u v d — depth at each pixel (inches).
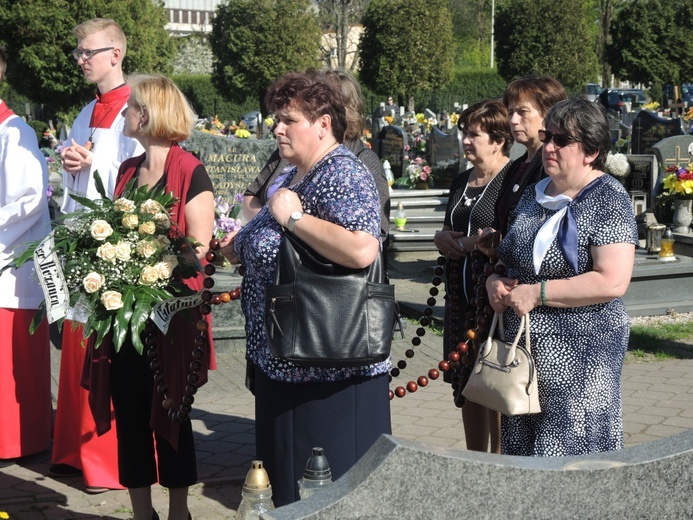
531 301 124.3
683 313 351.6
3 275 204.4
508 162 176.6
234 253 145.9
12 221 203.0
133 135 165.8
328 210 121.6
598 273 121.7
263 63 1364.4
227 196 382.3
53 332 347.9
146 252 148.7
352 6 1610.5
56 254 149.9
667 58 1469.0
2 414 207.9
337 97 129.0
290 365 124.6
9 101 1266.0
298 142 127.1
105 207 155.9
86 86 1097.4
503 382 125.4
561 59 1491.1
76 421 197.6
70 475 202.2
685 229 437.1
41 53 1072.2
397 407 244.8
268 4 1374.3
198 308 160.6
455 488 88.5
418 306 354.6
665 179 447.8
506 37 1521.9
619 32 1502.2
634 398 253.0
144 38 1199.6
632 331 322.3
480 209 171.5
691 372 279.1
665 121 581.0
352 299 117.8
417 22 1378.0
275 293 118.6
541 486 89.9
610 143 127.8
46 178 208.8
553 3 1485.0
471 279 166.7
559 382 125.5
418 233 478.0
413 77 1391.5
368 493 87.2
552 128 126.3
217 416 241.1
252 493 107.4
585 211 124.5
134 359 158.7
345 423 126.0
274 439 127.6
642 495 92.4
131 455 159.8
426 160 636.7
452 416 236.7
